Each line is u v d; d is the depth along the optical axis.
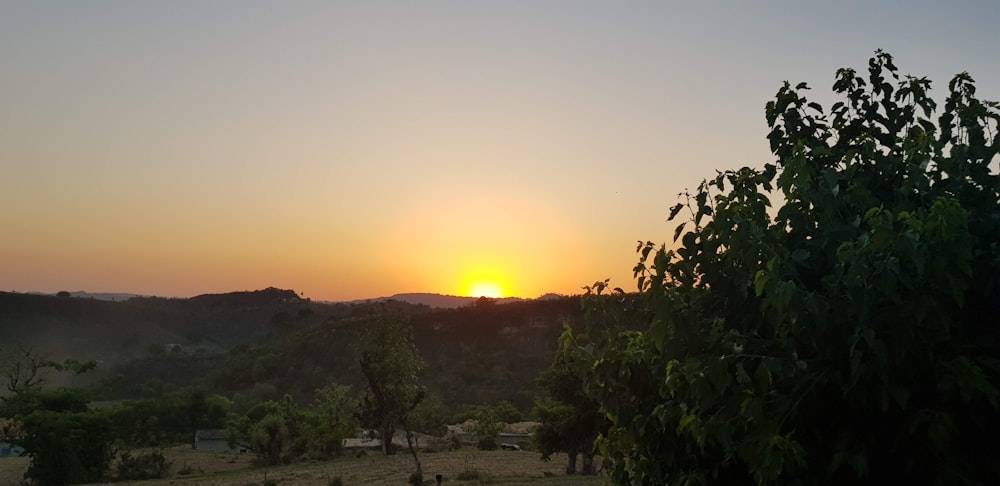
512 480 40.72
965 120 4.37
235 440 80.81
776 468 3.37
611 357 4.77
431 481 42.84
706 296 4.34
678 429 3.93
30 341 155.25
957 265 3.21
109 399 133.38
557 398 39.31
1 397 79.19
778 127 4.99
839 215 4.09
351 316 155.25
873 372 3.40
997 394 3.29
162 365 157.38
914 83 4.83
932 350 3.49
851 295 3.24
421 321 133.38
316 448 68.62
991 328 3.58
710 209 4.35
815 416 3.70
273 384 124.75
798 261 3.81
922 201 3.91
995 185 4.02
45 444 57.41
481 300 134.88
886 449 3.68
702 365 3.80
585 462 43.97
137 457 64.81
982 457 3.55
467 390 105.12
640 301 4.84
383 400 43.28
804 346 3.75
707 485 4.26
